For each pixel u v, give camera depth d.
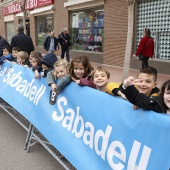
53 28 17.98
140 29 11.25
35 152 3.84
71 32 16.05
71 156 2.72
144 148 1.99
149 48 9.23
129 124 2.17
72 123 2.92
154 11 10.55
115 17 12.06
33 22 20.95
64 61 3.47
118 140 2.24
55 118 3.23
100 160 2.40
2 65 5.68
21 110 4.04
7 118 5.32
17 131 4.62
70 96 3.05
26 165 3.47
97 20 13.71
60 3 16.48
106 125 2.41
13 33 26.20
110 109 2.41
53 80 3.52
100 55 13.37
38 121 3.53
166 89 2.19
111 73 10.27
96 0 13.11
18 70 4.86
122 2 11.54
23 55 5.44
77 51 15.27
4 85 5.09
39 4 19.02
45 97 3.59
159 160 1.85
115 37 12.20
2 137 4.38
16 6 23.70
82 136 2.71
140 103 2.05
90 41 14.46
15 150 3.90
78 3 14.37
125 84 2.43
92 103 2.67
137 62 11.05
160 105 2.12
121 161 2.17
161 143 1.87
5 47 6.65
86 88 2.82
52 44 12.39
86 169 2.49
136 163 2.02
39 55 4.59
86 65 3.22
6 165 3.48
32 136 3.89
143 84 2.45
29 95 4.05
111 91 2.55
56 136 3.07
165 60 10.09
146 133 2.00
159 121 1.92
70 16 15.87
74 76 3.19
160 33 10.48
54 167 3.42
